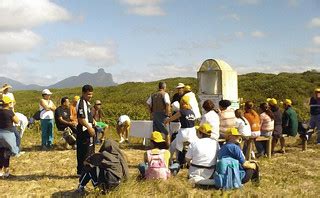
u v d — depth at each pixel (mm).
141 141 10086
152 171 5199
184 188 5004
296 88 21672
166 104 6980
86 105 5555
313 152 8508
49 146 8883
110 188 4742
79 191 4953
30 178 5938
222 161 5129
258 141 8023
